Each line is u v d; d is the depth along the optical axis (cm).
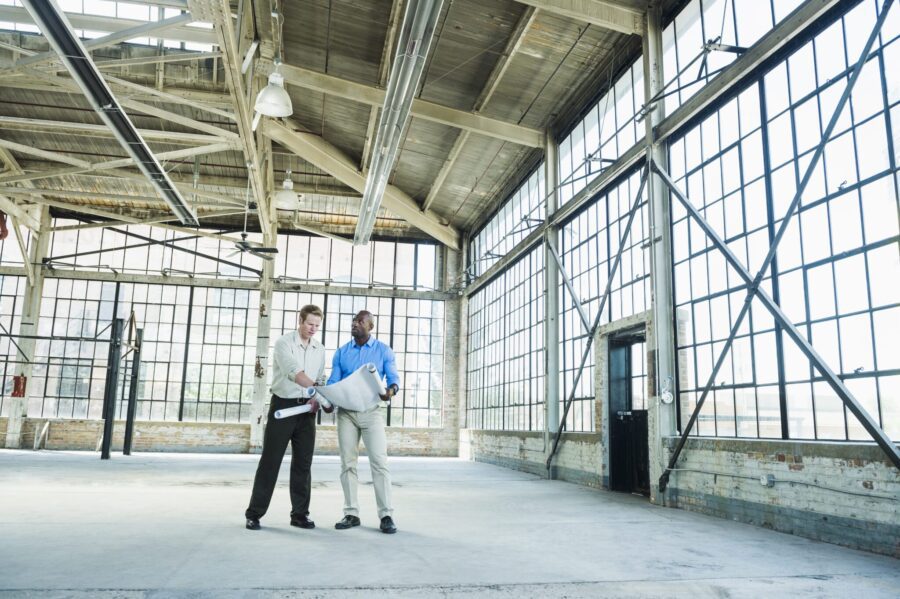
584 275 1188
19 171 1759
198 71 1356
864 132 568
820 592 361
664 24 908
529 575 375
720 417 737
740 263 681
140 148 1069
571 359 1238
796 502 595
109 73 1330
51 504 632
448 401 2097
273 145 1691
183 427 1967
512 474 1325
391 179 1778
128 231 2027
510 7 988
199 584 332
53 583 328
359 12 1082
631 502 846
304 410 521
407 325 2138
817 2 620
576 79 1145
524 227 1520
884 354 530
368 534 500
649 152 891
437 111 1277
